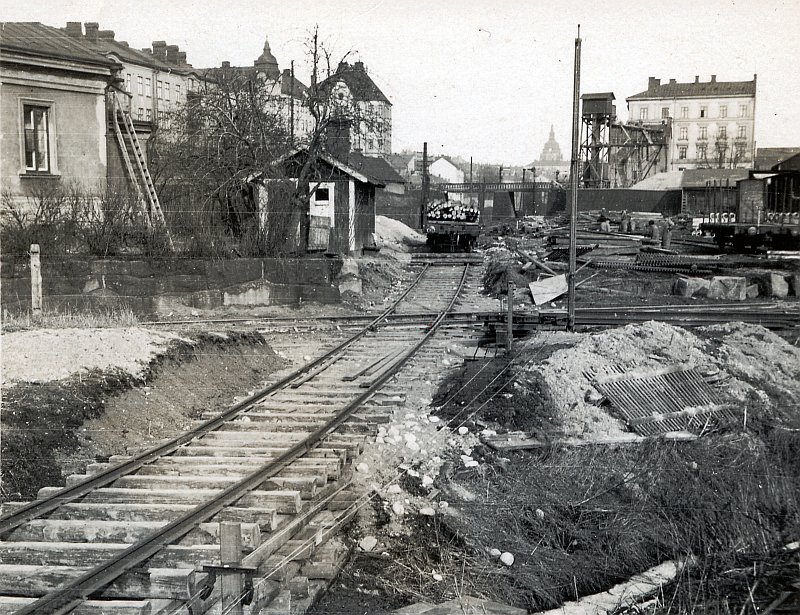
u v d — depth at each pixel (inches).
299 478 362.9
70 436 408.2
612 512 414.3
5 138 883.4
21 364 458.6
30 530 319.3
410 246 1701.5
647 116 2237.9
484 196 2603.3
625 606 348.2
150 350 521.3
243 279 880.9
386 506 379.2
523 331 698.8
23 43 906.7
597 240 1460.4
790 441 496.4
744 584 378.9
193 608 262.1
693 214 2069.4
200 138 1149.7
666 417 493.0
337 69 1095.0
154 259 818.2
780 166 1477.6
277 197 1053.8
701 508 426.3
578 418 483.2
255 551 294.0
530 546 382.0
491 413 487.2
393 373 571.8
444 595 330.0
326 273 930.1
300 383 550.6
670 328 609.6
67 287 770.8
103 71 979.9
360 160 1531.7
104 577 267.1
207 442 426.3
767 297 924.0
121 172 1049.5
